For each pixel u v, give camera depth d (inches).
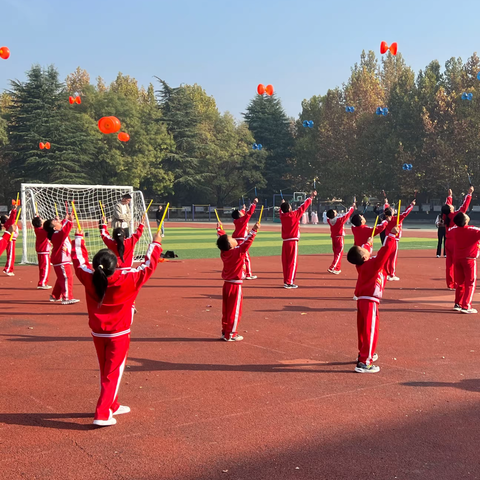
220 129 2950.3
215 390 239.6
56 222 445.1
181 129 2795.3
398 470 166.6
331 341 327.6
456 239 413.4
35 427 199.0
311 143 2714.1
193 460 173.0
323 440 187.5
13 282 579.5
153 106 2972.4
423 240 1241.4
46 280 536.1
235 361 285.0
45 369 269.3
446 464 170.4
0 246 383.6
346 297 482.9
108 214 1428.4
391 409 216.7
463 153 2054.6
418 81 2257.6
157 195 2952.8
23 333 345.1
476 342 326.0
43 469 167.0
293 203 2436.0
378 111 1038.4
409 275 636.7
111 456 175.8
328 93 2564.0
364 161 2420.0
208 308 430.3
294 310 423.2
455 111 2066.9
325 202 2783.0
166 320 385.4
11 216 633.0
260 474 164.1
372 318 263.7
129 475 163.5
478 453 177.9
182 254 900.6
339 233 639.8
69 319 388.2
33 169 2532.0
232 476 162.9
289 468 167.6
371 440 187.6
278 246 1063.6
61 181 2437.3
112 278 198.5
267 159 2898.6
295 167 2839.6
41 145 1322.6
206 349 308.2
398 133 2258.9
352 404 222.4
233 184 2891.2
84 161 2534.5
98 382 249.9
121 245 294.4
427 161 2127.2
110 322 201.3
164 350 305.6
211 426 199.9
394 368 273.0
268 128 2942.9
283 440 187.6
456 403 223.6
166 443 185.5
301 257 848.3
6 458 174.2
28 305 442.9
